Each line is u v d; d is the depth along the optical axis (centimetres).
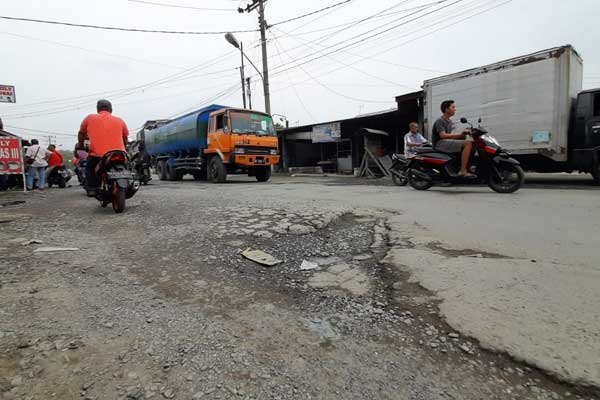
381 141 1559
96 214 482
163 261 275
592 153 761
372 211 452
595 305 175
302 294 214
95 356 152
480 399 124
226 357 151
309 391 130
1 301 202
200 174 1396
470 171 623
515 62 855
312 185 954
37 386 133
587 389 125
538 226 346
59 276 243
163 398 127
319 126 1766
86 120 498
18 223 425
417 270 235
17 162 886
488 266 234
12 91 1327
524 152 852
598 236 303
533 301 183
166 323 180
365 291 214
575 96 820
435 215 417
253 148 1053
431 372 139
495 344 151
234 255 287
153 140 1592
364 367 144
